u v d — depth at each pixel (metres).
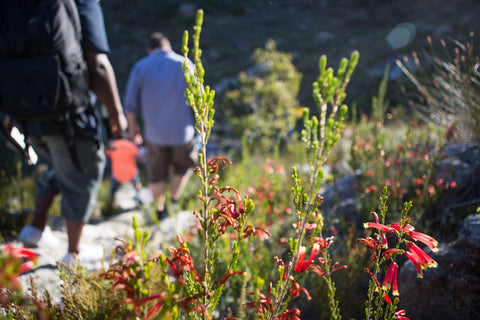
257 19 16.95
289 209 2.85
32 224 2.89
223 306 2.24
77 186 2.60
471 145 3.00
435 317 1.79
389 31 13.86
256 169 3.76
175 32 16.17
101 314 1.62
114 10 17.67
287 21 16.55
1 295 1.01
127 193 5.95
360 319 1.96
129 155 4.57
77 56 2.28
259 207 2.90
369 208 2.61
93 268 2.61
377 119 3.26
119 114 2.70
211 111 1.20
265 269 2.28
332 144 1.04
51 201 2.90
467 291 1.71
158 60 4.09
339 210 2.84
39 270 2.52
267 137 7.88
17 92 2.16
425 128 3.68
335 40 14.36
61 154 2.54
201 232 1.32
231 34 15.89
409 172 2.88
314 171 1.10
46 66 2.15
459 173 2.66
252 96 8.41
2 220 3.31
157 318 1.63
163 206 4.35
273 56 8.56
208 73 12.68
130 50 15.20
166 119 4.08
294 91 8.53
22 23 2.14
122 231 3.61
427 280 1.84
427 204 2.43
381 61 11.24
